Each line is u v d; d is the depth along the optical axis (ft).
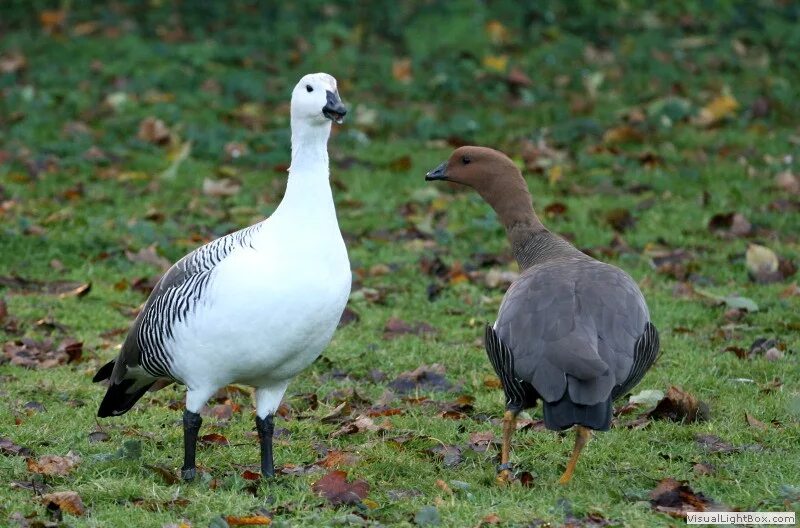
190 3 84.69
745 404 34.73
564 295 28.71
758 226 52.65
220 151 63.10
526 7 84.64
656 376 37.11
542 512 26.76
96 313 43.50
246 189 58.44
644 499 27.91
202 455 31.60
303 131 28.30
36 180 58.39
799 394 34.96
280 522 25.96
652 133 65.82
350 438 32.94
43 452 31.07
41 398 35.42
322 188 28.27
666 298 44.37
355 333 42.01
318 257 27.91
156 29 80.74
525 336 27.99
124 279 46.65
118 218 53.11
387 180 59.67
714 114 67.56
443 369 38.24
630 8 85.81
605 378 26.58
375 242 51.83
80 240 50.65
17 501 27.27
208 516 26.73
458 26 80.59
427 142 64.85
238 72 74.02
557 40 79.77
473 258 49.70
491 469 30.48
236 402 36.37
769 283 46.19
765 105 68.80
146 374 30.19
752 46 80.48
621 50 79.15
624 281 29.73
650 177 59.52
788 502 27.27
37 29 80.64
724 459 30.81
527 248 34.40
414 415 34.42
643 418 34.06
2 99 68.85
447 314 44.14
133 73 73.36
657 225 53.26
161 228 52.54
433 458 31.48
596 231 52.47
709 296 43.83
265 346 27.86
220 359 28.12
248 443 32.76
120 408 31.89
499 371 28.89
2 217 52.70
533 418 34.68
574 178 59.82
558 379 26.71
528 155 61.77
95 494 27.91
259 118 67.46
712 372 37.42
